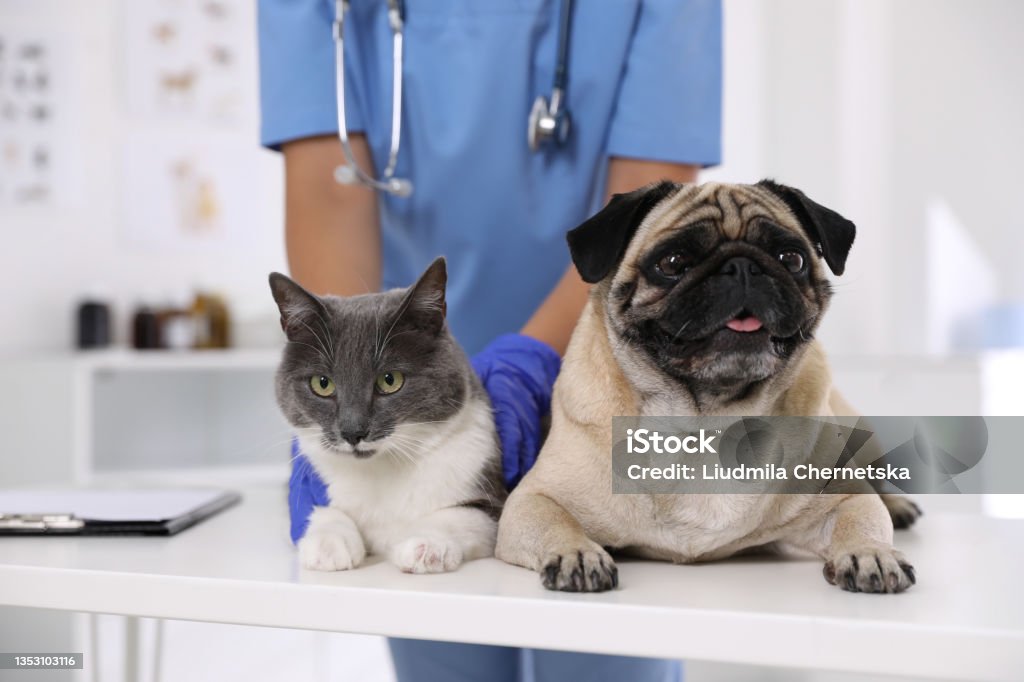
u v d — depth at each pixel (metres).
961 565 0.89
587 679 1.44
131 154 3.13
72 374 2.61
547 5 1.41
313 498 1.04
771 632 0.69
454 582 0.82
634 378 0.90
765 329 0.83
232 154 3.18
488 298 1.52
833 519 0.90
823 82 2.95
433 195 1.46
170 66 3.14
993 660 0.64
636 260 0.89
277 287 1.05
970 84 2.90
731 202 0.88
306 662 2.44
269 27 1.42
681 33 1.38
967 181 2.92
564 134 1.40
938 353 2.83
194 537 1.05
